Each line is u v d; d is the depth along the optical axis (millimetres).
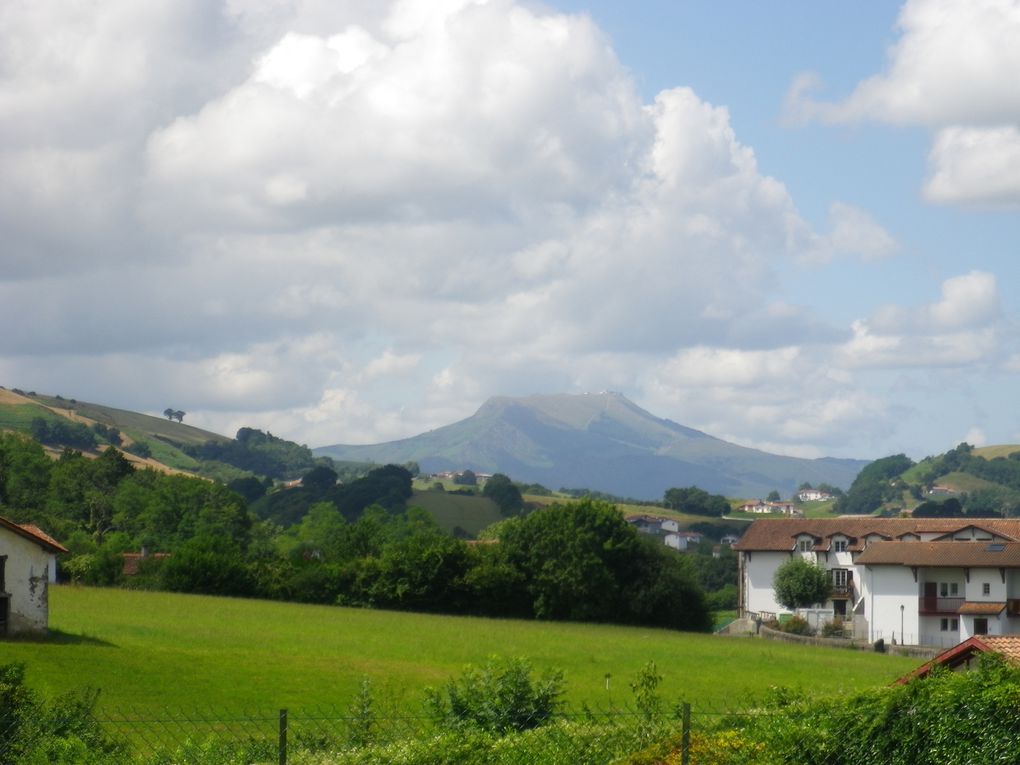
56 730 18422
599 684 45406
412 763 16938
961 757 16344
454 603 97562
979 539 101562
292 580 99062
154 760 18375
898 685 18359
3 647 47594
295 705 35312
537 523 99875
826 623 98062
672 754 16797
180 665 45594
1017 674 16953
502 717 20875
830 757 16844
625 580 98188
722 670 56812
